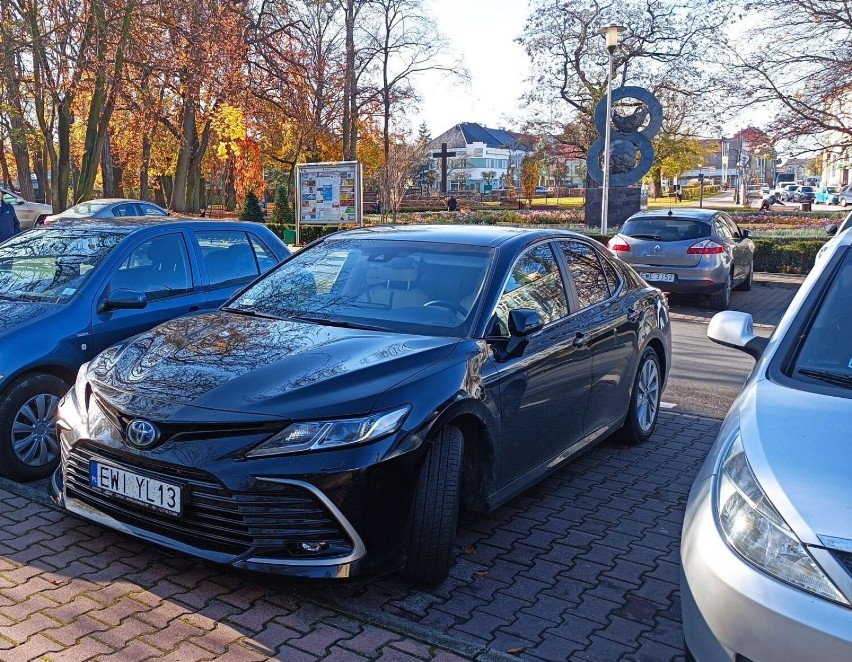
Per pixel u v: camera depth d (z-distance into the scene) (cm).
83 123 3538
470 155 11356
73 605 347
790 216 3791
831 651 222
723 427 317
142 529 361
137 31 2511
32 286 559
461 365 390
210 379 369
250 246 677
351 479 336
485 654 319
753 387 320
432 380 372
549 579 395
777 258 1888
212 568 385
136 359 405
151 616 340
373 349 394
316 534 337
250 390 356
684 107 3816
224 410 346
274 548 336
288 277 505
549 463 477
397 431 348
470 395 383
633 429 604
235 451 337
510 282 461
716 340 384
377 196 4725
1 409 484
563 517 474
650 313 608
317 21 3906
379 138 4909
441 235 506
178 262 612
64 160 2708
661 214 1381
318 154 4266
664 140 4272
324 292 477
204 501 342
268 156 4300
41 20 2395
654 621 358
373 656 315
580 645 336
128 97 2809
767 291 1644
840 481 249
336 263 503
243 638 325
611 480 541
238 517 337
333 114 4138
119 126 3619
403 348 395
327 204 2303
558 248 529
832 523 237
